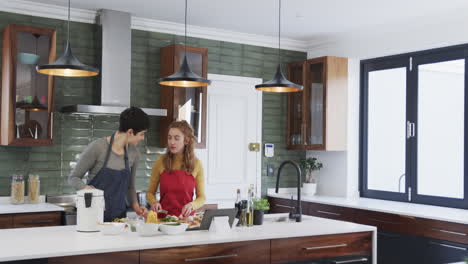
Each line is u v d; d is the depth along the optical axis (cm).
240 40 602
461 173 494
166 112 508
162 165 351
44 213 437
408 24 521
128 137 322
